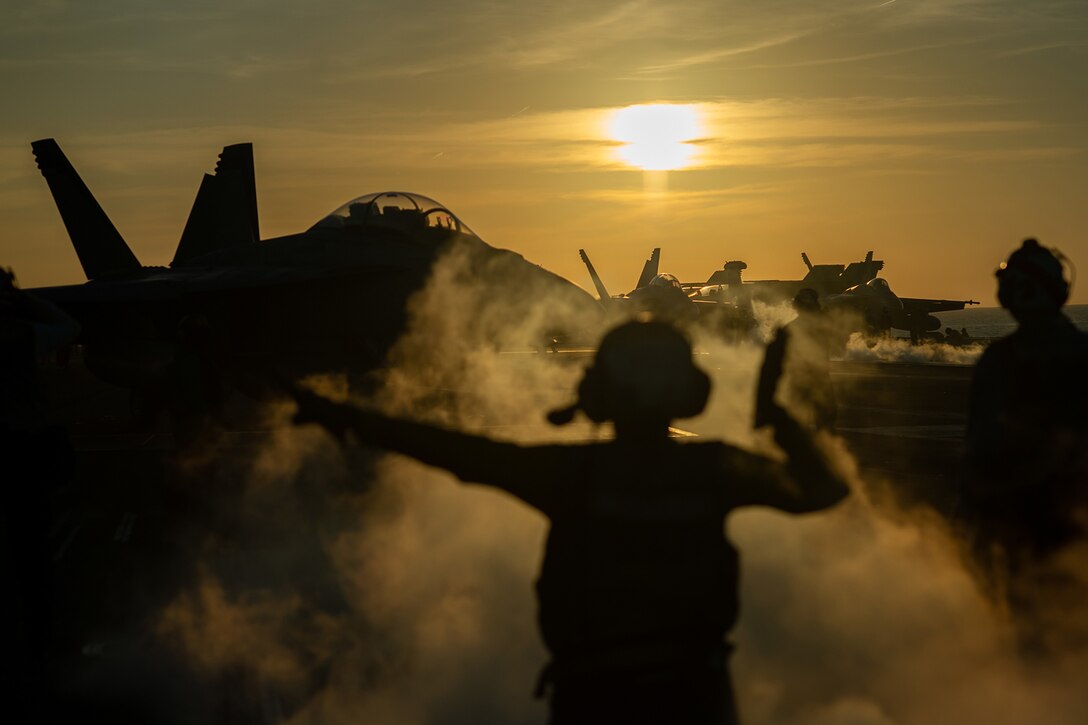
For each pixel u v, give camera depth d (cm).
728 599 257
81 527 973
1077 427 446
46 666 565
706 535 255
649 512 253
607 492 256
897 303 4450
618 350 263
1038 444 450
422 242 1966
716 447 263
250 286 1794
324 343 1914
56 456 580
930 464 1286
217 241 2745
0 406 562
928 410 2048
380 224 1989
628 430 262
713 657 254
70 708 500
